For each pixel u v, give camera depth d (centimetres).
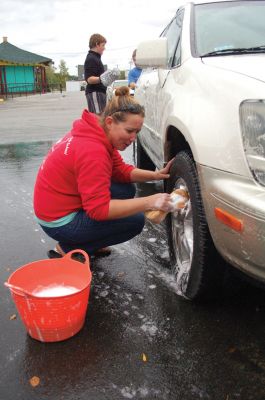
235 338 210
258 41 271
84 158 216
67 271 233
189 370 190
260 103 172
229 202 177
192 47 270
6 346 208
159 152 324
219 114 192
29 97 3170
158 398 176
